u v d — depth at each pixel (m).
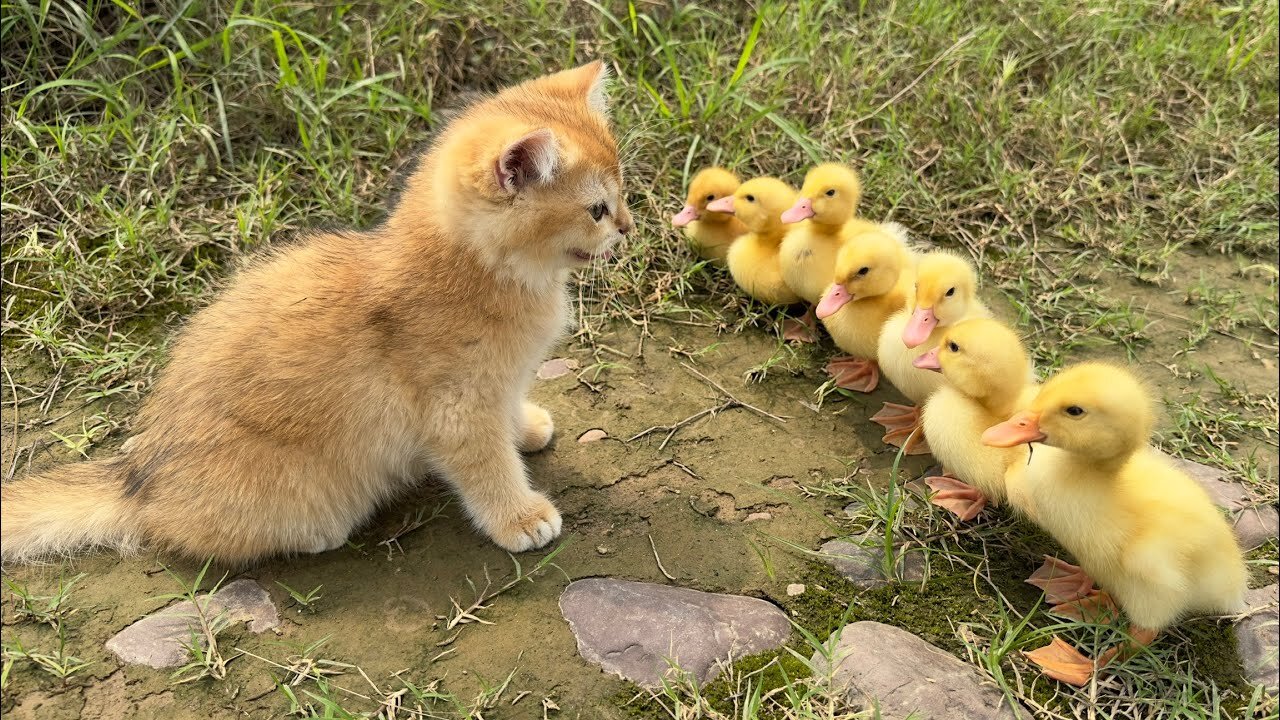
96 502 0.44
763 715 0.38
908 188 0.70
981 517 0.47
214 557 0.44
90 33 0.65
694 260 0.64
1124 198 0.71
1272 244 0.68
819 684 0.39
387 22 0.72
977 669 0.40
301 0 0.72
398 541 0.46
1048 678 0.40
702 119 0.70
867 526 0.47
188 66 0.69
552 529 0.46
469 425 0.44
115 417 0.51
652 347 0.58
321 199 0.63
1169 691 0.40
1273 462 0.51
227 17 0.68
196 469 0.42
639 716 0.38
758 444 0.52
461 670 0.40
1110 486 0.40
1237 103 0.79
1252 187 0.72
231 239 0.60
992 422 0.45
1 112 0.65
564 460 0.50
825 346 0.59
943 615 0.43
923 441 0.52
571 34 0.75
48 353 0.54
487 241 0.41
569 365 0.57
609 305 0.61
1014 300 0.62
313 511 0.44
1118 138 0.74
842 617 0.42
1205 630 0.42
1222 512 0.45
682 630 0.41
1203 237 0.69
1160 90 0.79
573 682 0.40
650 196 0.66
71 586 0.43
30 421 0.50
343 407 0.43
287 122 0.67
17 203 0.61
